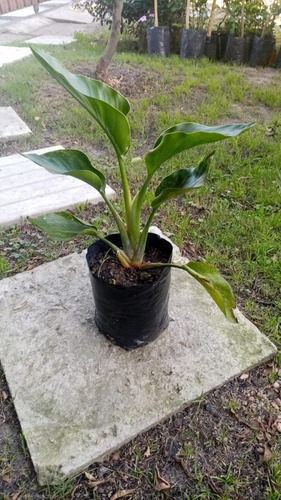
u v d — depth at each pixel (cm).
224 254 95
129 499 53
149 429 60
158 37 231
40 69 196
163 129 147
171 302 80
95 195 111
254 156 124
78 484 55
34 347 71
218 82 189
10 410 63
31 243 96
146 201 109
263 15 230
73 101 167
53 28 326
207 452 59
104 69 179
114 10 167
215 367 68
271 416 63
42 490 54
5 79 185
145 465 57
